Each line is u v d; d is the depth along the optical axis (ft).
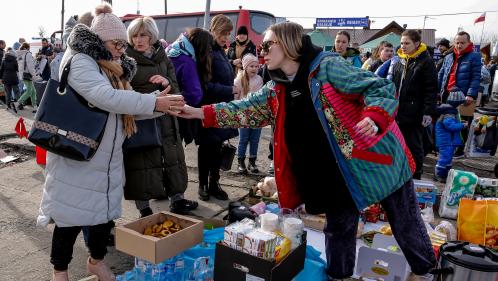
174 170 10.91
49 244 10.50
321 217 11.34
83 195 7.33
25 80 34.01
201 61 11.84
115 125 7.54
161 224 8.45
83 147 6.96
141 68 10.02
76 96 7.08
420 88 13.89
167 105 7.65
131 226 8.04
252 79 15.62
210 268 8.23
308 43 6.84
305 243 8.09
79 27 7.15
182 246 7.84
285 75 7.16
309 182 7.41
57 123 6.92
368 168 6.82
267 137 25.73
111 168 7.61
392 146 6.90
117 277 8.52
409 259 7.87
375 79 6.43
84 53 7.13
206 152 13.25
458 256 7.97
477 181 13.24
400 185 7.09
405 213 7.48
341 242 7.51
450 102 18.52
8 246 10.32
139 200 10.52
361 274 8.77
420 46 13.88
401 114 14.11
